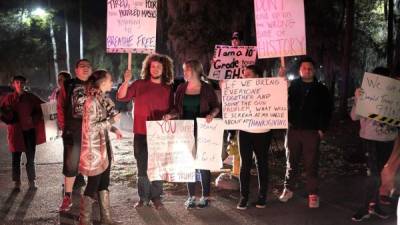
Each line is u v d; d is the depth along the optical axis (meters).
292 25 7.20
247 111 7.21
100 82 6.44
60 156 12.27
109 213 6.75
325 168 10.37
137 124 7.39
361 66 26.45
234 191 8.41
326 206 7.57
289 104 7.59
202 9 20.92
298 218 6.97
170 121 7.23
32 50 39.47
